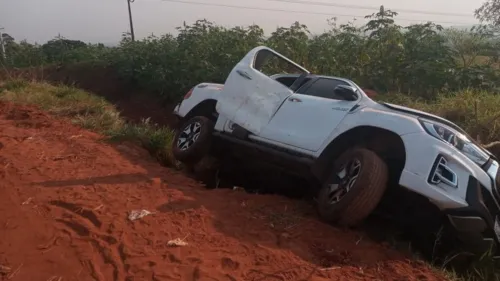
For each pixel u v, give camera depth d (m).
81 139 7.25
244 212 4.57
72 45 27.33
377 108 5.08
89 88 17.75
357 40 13.93
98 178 5.31
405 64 11.97
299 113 5.49
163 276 3.28
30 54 25.16
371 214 5.01
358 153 4.50
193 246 3.75
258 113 5.85
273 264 3.57
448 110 8.31
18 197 4.52
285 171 5.75
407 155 4.36
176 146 6.71
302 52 14.02
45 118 8.64
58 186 4.93
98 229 3.93
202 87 7.23
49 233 3.82
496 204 4.43
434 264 4.33
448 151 4.32
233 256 3.64
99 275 3.28
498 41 14.59
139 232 3.92
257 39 15.11
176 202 4.68
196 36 15.80
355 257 3.89
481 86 10.94
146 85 15.97
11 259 3.39
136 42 18.44
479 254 4.32
